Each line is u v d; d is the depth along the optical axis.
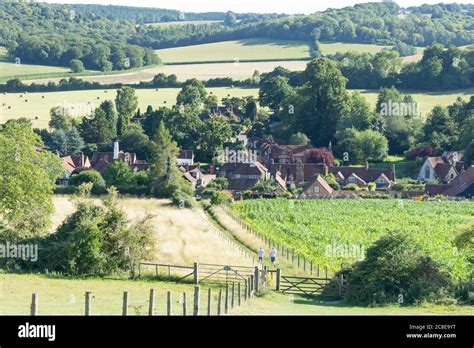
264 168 192.50
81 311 51.03
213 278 69.94
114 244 71.50
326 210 139.88
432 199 165.62
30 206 77.00
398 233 67.75
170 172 145.25
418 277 65.00
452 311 59.34
